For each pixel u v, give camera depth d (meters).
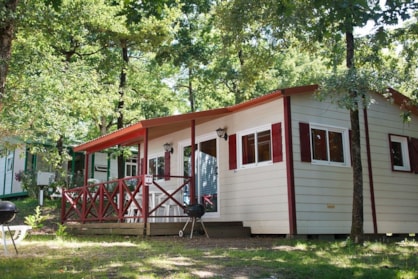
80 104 13.35
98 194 11.40
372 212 10.30
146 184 9.36
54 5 7.66
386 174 10.83
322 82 7.31
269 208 9.40
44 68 12.38
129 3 6.79
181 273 4.16
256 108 10.07
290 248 6.75
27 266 4.62
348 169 10.00
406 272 4.35
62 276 3.98
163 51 17.47
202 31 18.72
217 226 9.69
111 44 17.06
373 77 7.09
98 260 5.09
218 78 19.84
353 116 7.69
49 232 12.34
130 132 10.45
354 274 4.27
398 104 11.52
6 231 9.85
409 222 10.99
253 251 6.15
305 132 9.40
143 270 4.37
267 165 9.58
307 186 9.18
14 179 20.62
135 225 9.52
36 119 12.11
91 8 12.96
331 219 9.40
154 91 20.20
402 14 6.62
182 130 12.38
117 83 18.34
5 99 11.12
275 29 10.03
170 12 16.17
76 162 22.03
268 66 12.41
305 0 8.45
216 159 11.15
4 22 7.55
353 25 6.36
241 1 10.03
